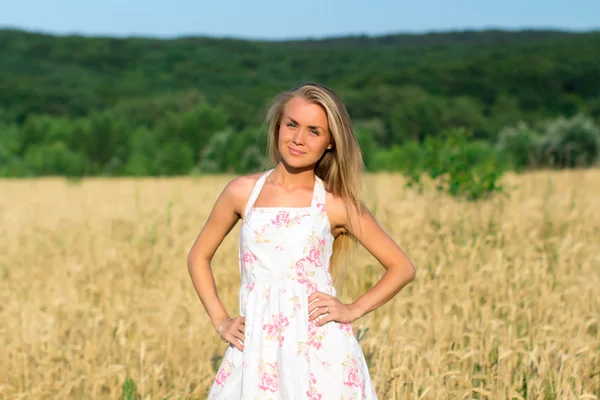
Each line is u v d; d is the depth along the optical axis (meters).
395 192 13.16
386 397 3.93
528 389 3.96
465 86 139.75
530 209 9.16
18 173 63.38
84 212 13.91
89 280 7.20
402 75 146.25
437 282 5.91
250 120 111.75
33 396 4.23
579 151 30.17
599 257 6.78
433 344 4.78
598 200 11.26
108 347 4.89
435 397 3.92
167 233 9.30
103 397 4.34
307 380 2.87
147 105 121.19
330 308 2.93
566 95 131.88
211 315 3.09
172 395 4.27
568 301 5.56
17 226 11.55
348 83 149.00
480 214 8.93
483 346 4.64
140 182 30.23
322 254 3.04
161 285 6.89
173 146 70.44
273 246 2.98
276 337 2.93
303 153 2.99
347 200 3.09
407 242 7.51
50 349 4.80
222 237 3.22
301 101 3.01
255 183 3.12
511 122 113.31
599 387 4.29
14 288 7.23
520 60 148.50
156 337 5.06
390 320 5.20
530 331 4.88
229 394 2.97
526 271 5.87
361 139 52.16
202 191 19.39
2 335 5.33
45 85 165.00
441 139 10.22
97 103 149.50
